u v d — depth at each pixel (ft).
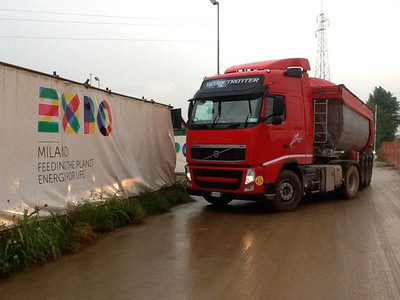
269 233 24.64
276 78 31.83
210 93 32.65
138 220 27.73
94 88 28.58
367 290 15.15
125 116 33.09
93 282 16.22
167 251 20.74
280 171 32.07
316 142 38.17
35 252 18.35
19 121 21.22
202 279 16.46
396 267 17.87
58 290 15.38
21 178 21.25
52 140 23.84
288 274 16.98
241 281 16.17
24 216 19.11
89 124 27.84
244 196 30.53
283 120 31.94
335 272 17.19
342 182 38.99
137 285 15.84
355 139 46.75
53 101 24.00
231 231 25.30
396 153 104.94
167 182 40.55
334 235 23.98
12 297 14.74
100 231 24.76
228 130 30.86
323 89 36.42
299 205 35.86
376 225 26.73
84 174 27.07
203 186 32.83
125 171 32.32
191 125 33.45
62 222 22.43
